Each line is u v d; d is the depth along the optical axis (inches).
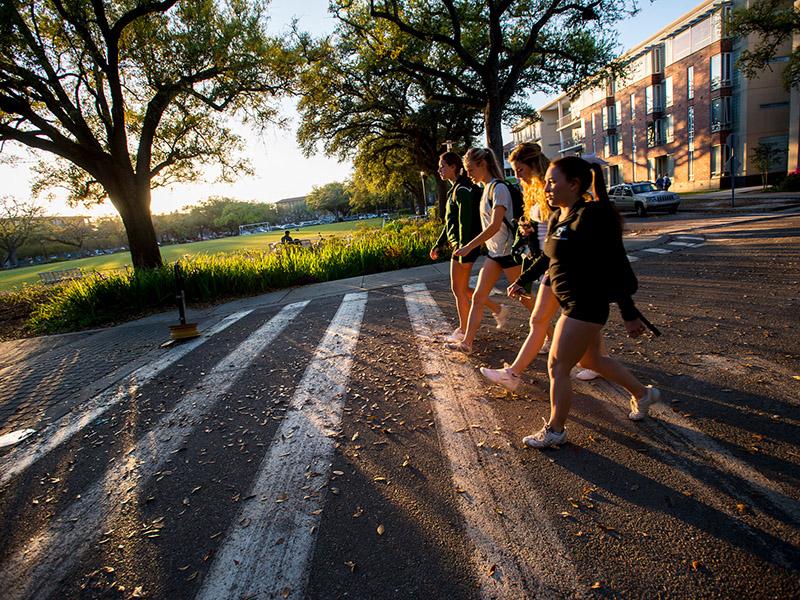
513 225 167.5
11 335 362.9
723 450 102.7
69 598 81.9
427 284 368.5
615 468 101.0
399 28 656.4
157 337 285.0
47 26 509.7
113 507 108.0
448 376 165.3
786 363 143.2
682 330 185.0
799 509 83.0
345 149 1279.5
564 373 105.9
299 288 419.8
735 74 1346.0
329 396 158.9
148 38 563.5
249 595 77.4
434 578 76.7
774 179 1296.8
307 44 687.7
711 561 74.2
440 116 1148.5
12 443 149.7
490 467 106.8
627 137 1834.4
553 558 78.3
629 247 424.8
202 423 148.8
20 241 2856.8
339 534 90.0
